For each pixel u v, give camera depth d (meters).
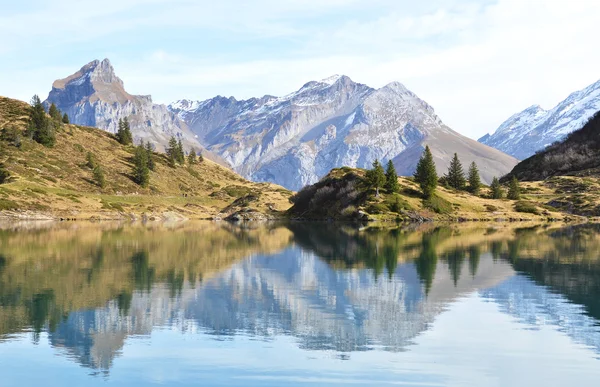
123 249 94.12
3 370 32.28
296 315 44.97
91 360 34.00
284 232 147.00
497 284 59.06
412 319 43.62
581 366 33.12
